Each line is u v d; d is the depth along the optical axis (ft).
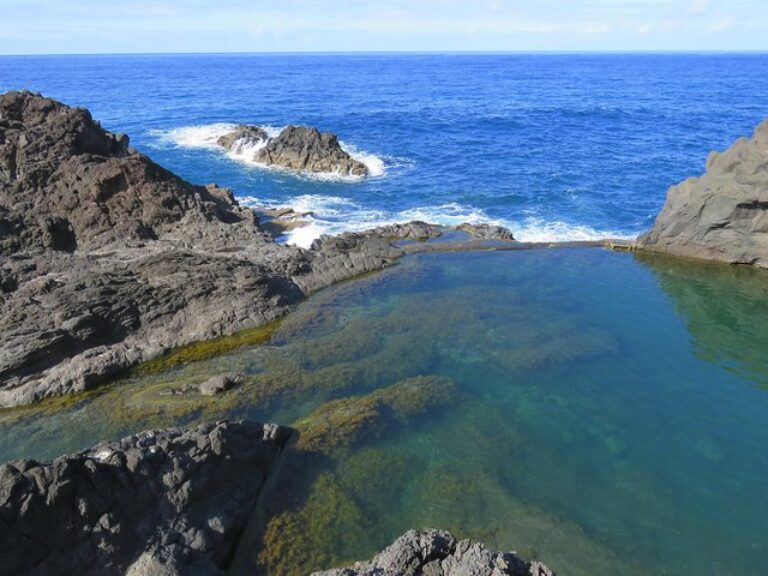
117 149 126.62
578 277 105.91
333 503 52.19
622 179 173.58
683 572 48.62
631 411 69.56
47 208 102.42
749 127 261.65
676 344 84.02
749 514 55.06
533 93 424.46
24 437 61.46
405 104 354.13
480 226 130.21
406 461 59.16
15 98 121.60
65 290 79.66
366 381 71.92
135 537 43.09
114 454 44.78
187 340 79.71
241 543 47.88
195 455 47.93
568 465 60.59
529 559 48.85
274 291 90.22
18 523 39.27
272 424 57.82
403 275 103.04
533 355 78.95
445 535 39.70
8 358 69.56
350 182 173.27
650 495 57.00
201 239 104.58
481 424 65.72
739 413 69.62
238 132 225.15
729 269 110.32
